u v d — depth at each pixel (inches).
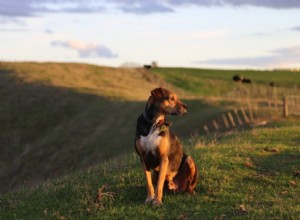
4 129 2102.6
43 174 1692.9
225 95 3201.3
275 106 1696.6
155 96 363.6
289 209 353.1
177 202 379.2
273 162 514.0
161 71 3870.6
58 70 3208.7
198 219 343.3
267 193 403.5
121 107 2191.2
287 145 642.8
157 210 362.6
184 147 658.2
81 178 501.0
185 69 4052.7
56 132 2038.6
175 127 1644.9
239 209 355.6
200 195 397.7
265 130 838.5
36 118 2206.0
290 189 416.8
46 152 1847.9
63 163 1723.7
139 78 3563.0
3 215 400.2
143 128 369.1
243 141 695.1
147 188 379.9
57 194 440.5
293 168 483.5
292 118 1419.8
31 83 2689.5
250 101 1946.4
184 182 395.2
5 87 2635.3
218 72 4003.4
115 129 1940.2
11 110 2300.7
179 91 3297.2
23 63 3216.0
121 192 415.2
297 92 3075.8
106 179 467.8
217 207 367.9
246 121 1449.3
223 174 459.5
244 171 473.4
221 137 821.2
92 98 2393.0
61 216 374.3
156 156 372.5
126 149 1694.1
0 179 1717.5
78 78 3152.1
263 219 333.1
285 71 4111.7
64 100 2386.8
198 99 2038.6
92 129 2010.3
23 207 416.5
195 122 1636.3
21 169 1760.6
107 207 382.6
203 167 482.6
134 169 494.0
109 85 3107.8
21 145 1962.4
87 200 400.8
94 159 1696.6
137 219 350.0
